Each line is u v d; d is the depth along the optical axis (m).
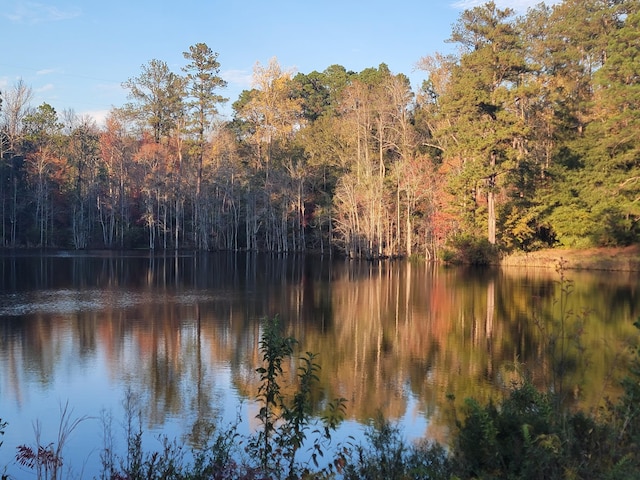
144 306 21.88
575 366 10.81
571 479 4.43
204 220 62.81
